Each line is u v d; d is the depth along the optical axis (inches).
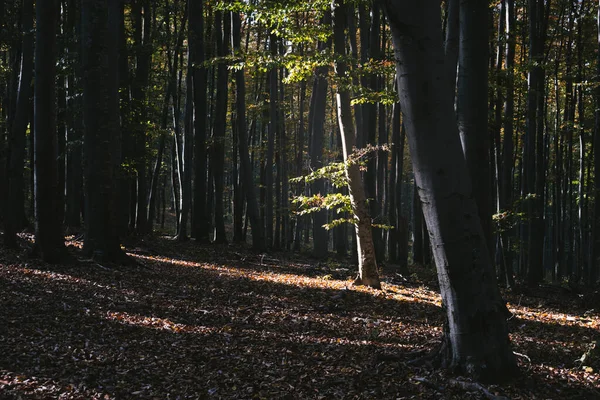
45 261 488.1
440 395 209.3
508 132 695.7
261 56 465.1
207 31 1010.1
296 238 1184.8
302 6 464.4
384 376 239.0
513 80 514.6
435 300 493.0
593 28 828.6
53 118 491.5
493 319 221.0
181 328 330.3
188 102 950.4
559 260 1085.8
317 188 1026.1
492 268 223.3
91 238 533.0
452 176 213.3
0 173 701.3
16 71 770.8
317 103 916.0
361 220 534.9
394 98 466.0
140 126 698.8
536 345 317.1
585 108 950.4
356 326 367.2
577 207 1360.7
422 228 1046.4
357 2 509.4
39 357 251.1
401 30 207.3
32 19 570.3
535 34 712.4
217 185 978.7
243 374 248.1
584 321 424.5
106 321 330.0
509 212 575.8
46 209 490.0
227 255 789.2
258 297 453.1
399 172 921.5
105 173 530.6
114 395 215.9
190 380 238.1
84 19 517.3
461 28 342.6
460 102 346.9
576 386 231.6
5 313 319.9
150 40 787.4
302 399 216.4
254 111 1119.0
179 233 924.0
